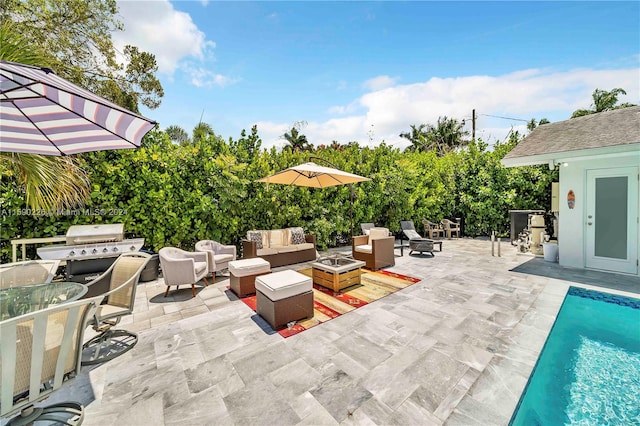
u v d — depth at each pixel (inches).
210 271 212.4
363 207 377.1
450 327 136.4
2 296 94.7
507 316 148.9
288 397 88.6
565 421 87.6
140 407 84.8
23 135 104.0
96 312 110.4
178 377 99.3
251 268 185.8
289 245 283.1
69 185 171.0
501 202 407.8
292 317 141.6
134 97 407.5
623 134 212.2
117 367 105.6
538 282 209.9
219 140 275.3
